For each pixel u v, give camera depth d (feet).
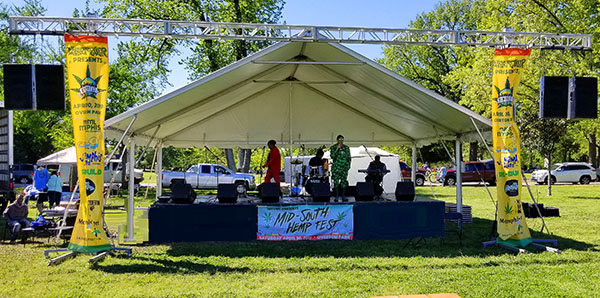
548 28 58.13
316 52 27.96
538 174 85.97
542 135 57.67
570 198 55.93
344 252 25.02
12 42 82.07
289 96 38.14
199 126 40.81
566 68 54.80
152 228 26.13
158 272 20.45
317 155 34.04
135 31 23.49
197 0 68.74
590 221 36.11
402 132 42.93
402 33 25.46
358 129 43.32
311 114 40.88
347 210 27.50
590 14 55.11
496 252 25.02
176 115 31.09
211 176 73.82
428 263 22.15
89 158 21.81
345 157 29.22
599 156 101.96
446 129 35.53
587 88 24.36
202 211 26.58
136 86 71.31
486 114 68.28
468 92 68.03
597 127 56.08
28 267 21.38
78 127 21.86
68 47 21.91
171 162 161.89
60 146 76.89
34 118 88.28
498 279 18.95
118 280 19.11
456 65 109.81
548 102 24.75
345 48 25.55
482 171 83.66
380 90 31.07
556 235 29.84
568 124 57.88
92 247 21.66
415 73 122.11
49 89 21.62
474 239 29.37
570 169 84.28
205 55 69.92
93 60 21.95
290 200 30.09
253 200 31.17
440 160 126.21
